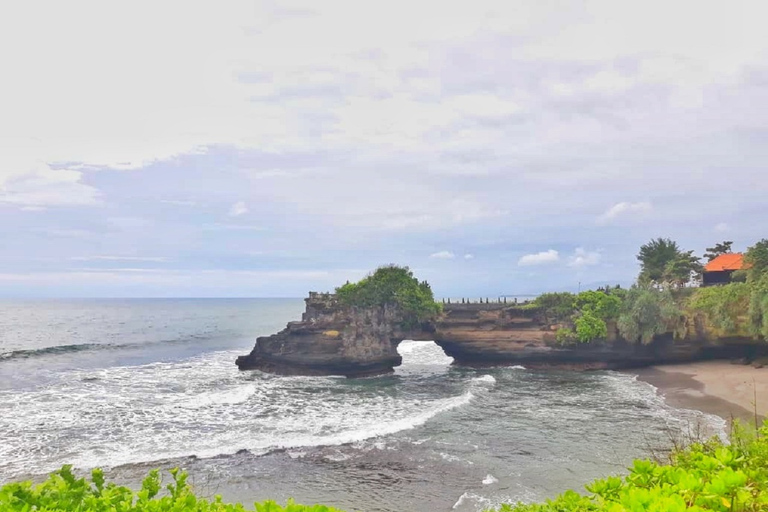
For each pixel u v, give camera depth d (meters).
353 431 28.86
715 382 41.41
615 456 24.22
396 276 56.06
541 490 20.59
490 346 55.12
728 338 49.38
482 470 22.80
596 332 51.09
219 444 26.42
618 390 41.09
